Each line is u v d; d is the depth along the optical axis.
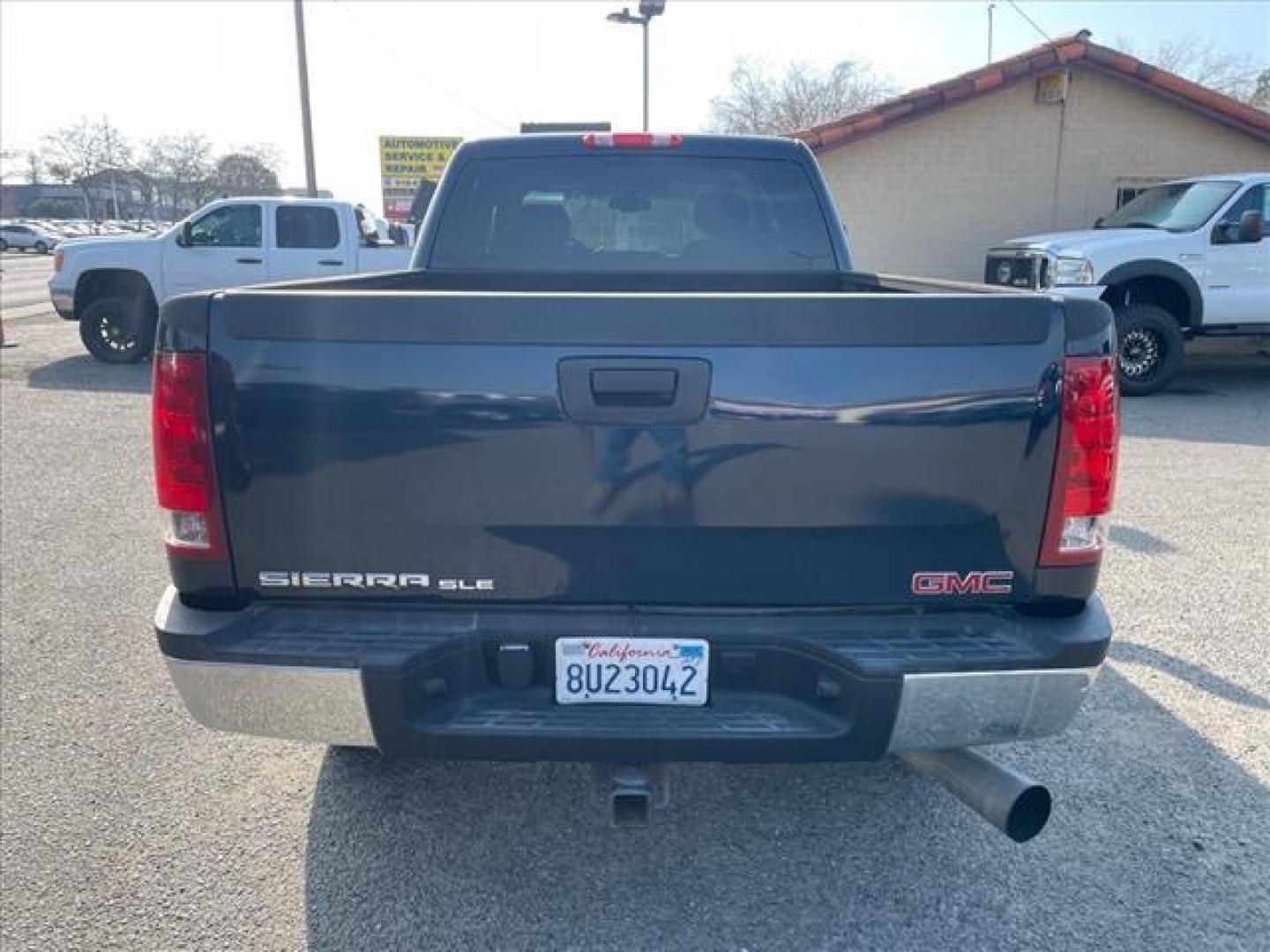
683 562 2.24
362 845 2.88
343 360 2.17
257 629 2.29
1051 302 2.19
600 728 2.23
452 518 2.23
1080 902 2.65
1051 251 10.37
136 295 12.77
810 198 4.25
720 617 2.29
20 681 3.91
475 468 2.20
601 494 2.20
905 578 2.27
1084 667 2.26
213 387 2.20
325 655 2.22
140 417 9.39
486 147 4.20
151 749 3.40
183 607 2.34
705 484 2.20
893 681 2.20
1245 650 4.15
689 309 2.14
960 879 2.74
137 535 5.78
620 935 2.53
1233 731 3.50
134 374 12.03
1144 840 2.90
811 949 2.48
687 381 2.16
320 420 2.19
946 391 2.18
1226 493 6.62
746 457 2.19
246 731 2.31
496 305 2.14
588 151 4.18
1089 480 2.23
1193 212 10.49
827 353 2.16
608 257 4.28
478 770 3.28
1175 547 5.45
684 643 2.25
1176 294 10.52
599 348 2.15
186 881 2.72
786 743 2.23
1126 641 4.23
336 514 2.24
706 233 4.29
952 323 2.17
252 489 2.24
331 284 3.29
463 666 2.29
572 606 2.29
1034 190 13.75
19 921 2.55
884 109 13.23
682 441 2.18
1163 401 10.32
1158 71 13.23
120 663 4.08
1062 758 3.32
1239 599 4.70
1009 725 2.29
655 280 4.25
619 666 2.28
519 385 2.17
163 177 72.38
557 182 4.22
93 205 79.19
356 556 2.26
